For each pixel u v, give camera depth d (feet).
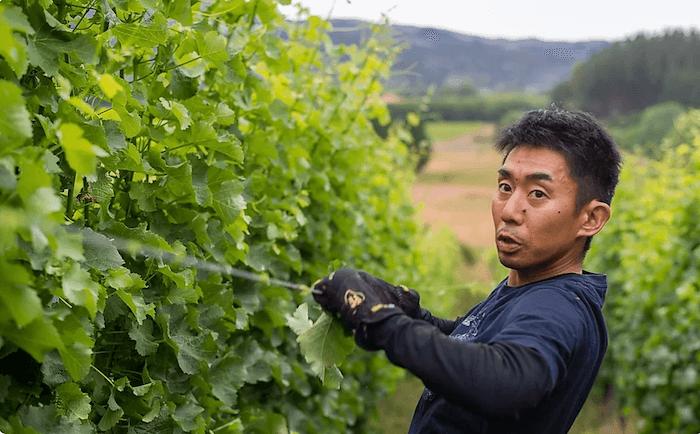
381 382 23.48
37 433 6.00
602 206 7.56
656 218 28.22
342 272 7.15
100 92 7.65
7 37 4.69
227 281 11.61
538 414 7.09
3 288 4.88
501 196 7.65
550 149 7.42
